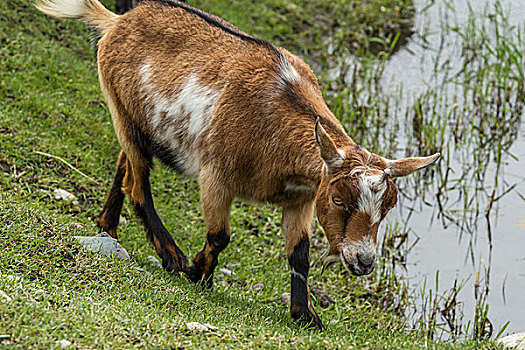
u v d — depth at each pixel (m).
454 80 15.38
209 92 7.63
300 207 7.69
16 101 10.95
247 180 7.57
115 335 5.36
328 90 14.70
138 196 8.60
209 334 5.69
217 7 16.16
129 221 9.59
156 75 8.04
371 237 6.51
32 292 5.88
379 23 17.53
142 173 8.59
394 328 8.42
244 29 15.66
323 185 6.75
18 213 7.54
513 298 9.53
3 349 4.83
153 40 8.17
